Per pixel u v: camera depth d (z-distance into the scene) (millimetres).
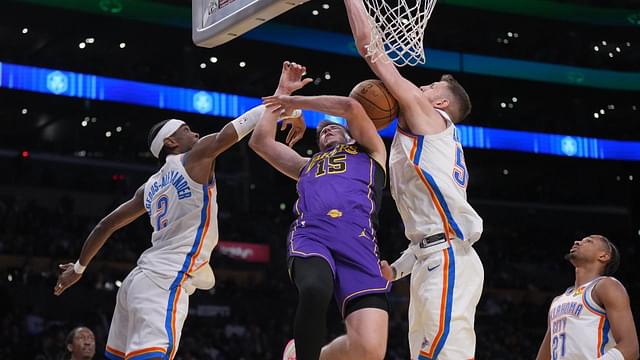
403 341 18406
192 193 4195
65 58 22203
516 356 18891
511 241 25047
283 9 4059
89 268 18859
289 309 19141
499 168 26641
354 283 3484
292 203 25922
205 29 4559
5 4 19094
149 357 3936
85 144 24406
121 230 20672
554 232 26000
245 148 25625
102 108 21344
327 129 4004
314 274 3371
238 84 23500
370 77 22797
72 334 6207
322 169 3742
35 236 19656
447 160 3709
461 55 23109
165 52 22219
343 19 22172
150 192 4348
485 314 20281
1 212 20031
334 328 18047
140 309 4047
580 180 27672
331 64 22234
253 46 21516
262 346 17531
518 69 23422
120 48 21922
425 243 3666
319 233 3523
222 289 18891
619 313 4688
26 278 17266
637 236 26031
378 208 3719
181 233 4191
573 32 23438
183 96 22109
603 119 25672
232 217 23312
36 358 13930
